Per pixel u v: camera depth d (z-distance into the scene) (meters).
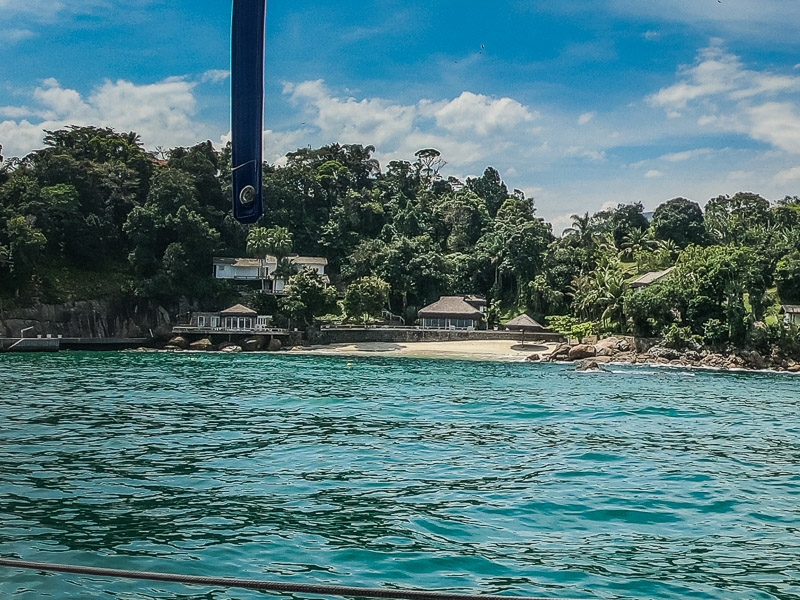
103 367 69.25
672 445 29.53
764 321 98.38
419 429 33.03
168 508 18.81
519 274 128.50
